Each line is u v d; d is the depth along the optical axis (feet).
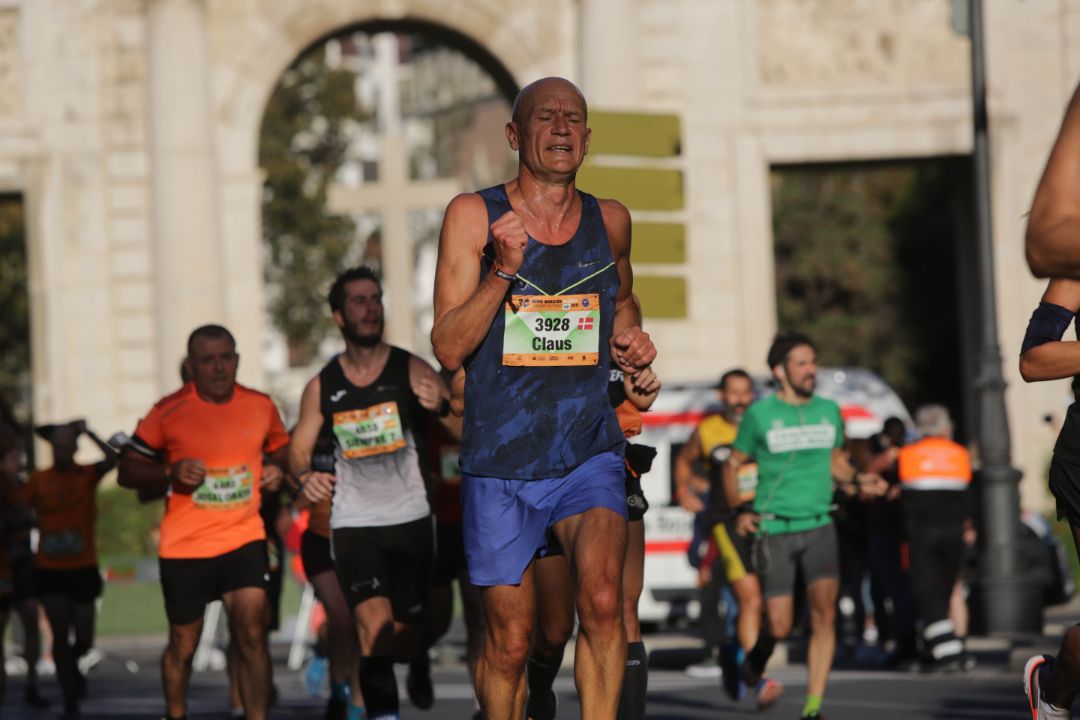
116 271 287.48
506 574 62.49
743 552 112.88
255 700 92.79
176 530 92.63
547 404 62.44
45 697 155.33
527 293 62.28
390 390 89.20
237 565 92.79
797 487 104.32
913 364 467.11
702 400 189.16
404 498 89.15
